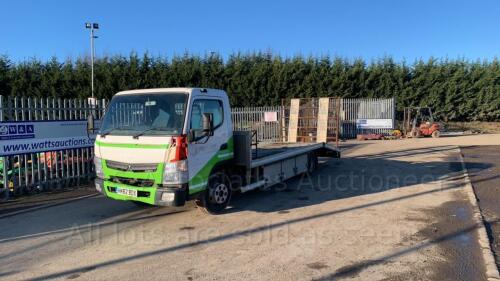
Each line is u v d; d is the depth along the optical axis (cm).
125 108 740
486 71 3709
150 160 687
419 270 518
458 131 3475
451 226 697
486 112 3738
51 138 1034
